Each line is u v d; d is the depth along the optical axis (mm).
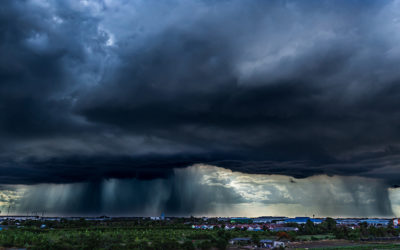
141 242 123625
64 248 110188
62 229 192375
